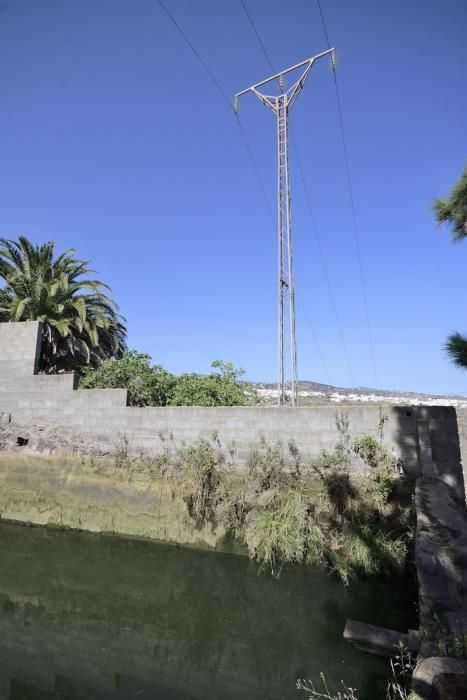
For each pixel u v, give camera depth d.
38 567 8.86
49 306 16.84
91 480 10.29
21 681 5.66
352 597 7.11
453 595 4.26
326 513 8.20
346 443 8.43
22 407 11.27
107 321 18.11
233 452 9.29
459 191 6.43
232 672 5.86
